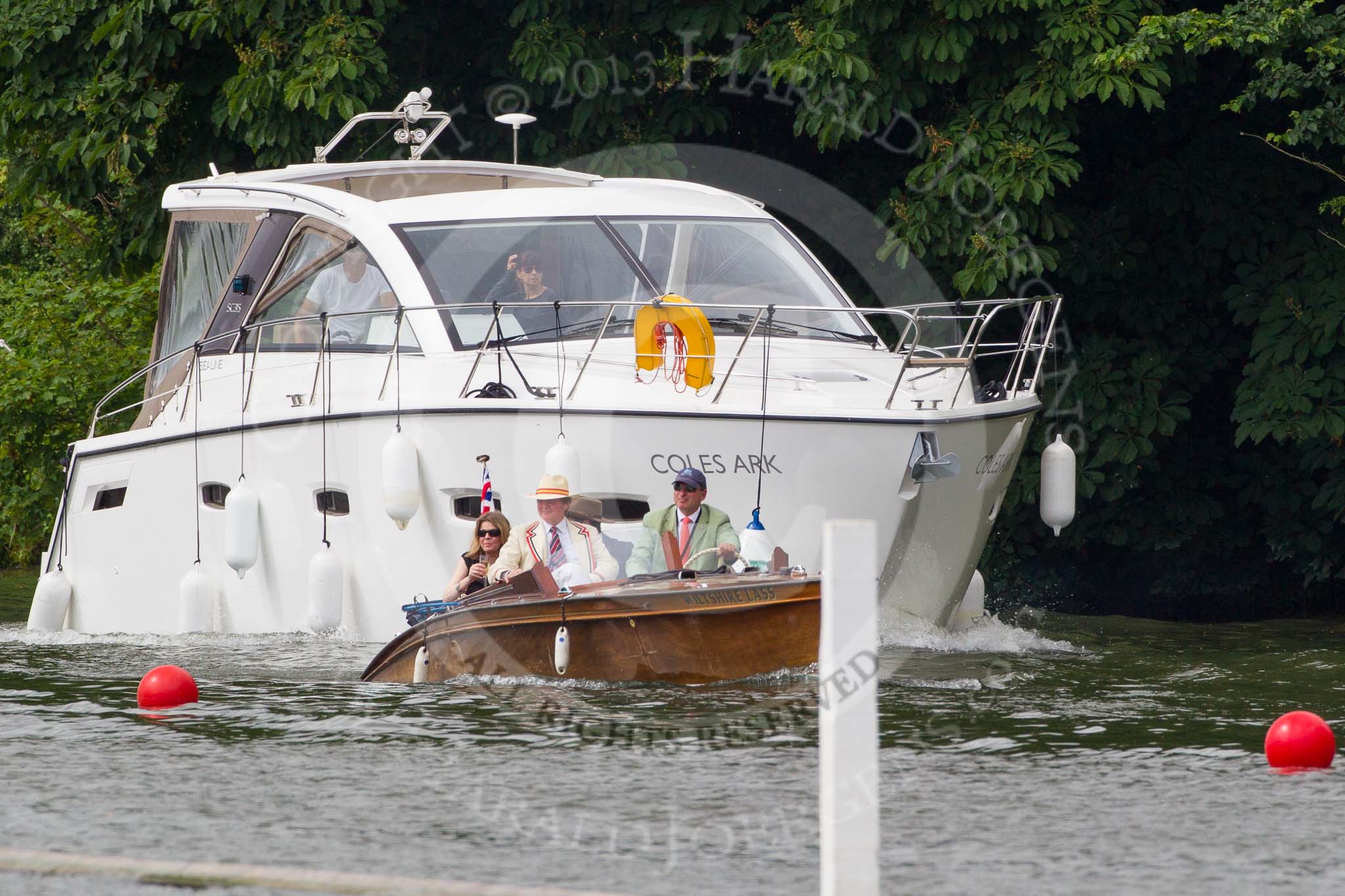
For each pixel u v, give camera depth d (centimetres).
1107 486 5419
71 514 4459
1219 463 5722
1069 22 4781
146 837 1875
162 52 5547
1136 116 5622
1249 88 4744
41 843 1852
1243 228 5334
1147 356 5422
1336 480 5219
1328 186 5359
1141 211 5491
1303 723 2277
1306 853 1808
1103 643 3800
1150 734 2503
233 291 4091
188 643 3744
